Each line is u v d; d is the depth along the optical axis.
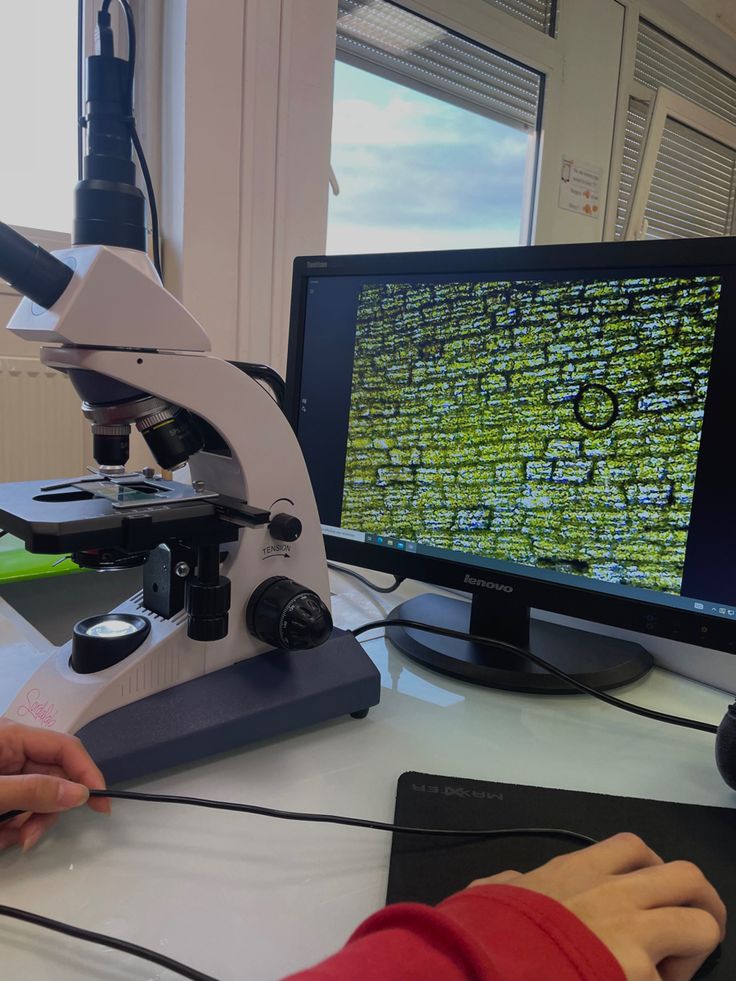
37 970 0.33
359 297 0.78
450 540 0.73
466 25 2.09
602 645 0.75
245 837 0.44
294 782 0.51
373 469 0.78
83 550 0.44
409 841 0.43
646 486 0.62
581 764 0.55
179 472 0.79
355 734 0.58
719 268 0.57
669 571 0.61
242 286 1.55
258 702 0.54
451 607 0.85
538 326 0.66
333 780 0.51
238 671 0.57
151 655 0.52
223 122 1.46
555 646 0.74
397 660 0.74
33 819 0.42
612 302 0.62
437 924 0.26
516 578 0.69
